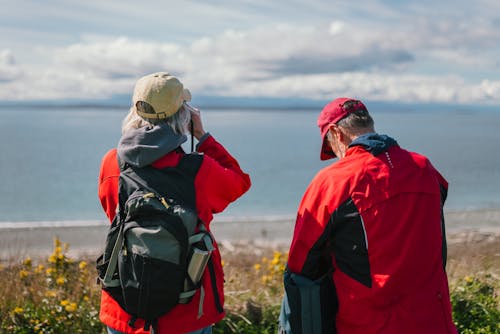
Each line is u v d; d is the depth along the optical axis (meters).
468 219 17.80
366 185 2.26
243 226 16.91
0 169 46.03
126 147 2.38
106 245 2.34
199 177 2.36
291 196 31.83
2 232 14.66
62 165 50.00
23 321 4.07
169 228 2.20
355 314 2.27
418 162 2.36
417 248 2.23
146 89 2.41
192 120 2.58
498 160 57.50
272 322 4.08
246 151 70.62
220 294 2.45
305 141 95.56
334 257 2.34
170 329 2.29
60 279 4.65
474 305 4.09
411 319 2.20
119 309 2.38
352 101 2.51
